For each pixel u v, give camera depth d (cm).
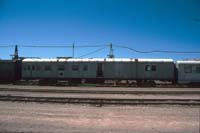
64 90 2700
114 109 1571
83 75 3800
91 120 1257
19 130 1041
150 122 1219
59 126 1120
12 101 1852
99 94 2397
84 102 1792
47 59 3959
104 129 1070
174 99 1925
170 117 1345
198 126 1144
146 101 1866
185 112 1483
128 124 1171
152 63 3684
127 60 3744
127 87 3388
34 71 3953
